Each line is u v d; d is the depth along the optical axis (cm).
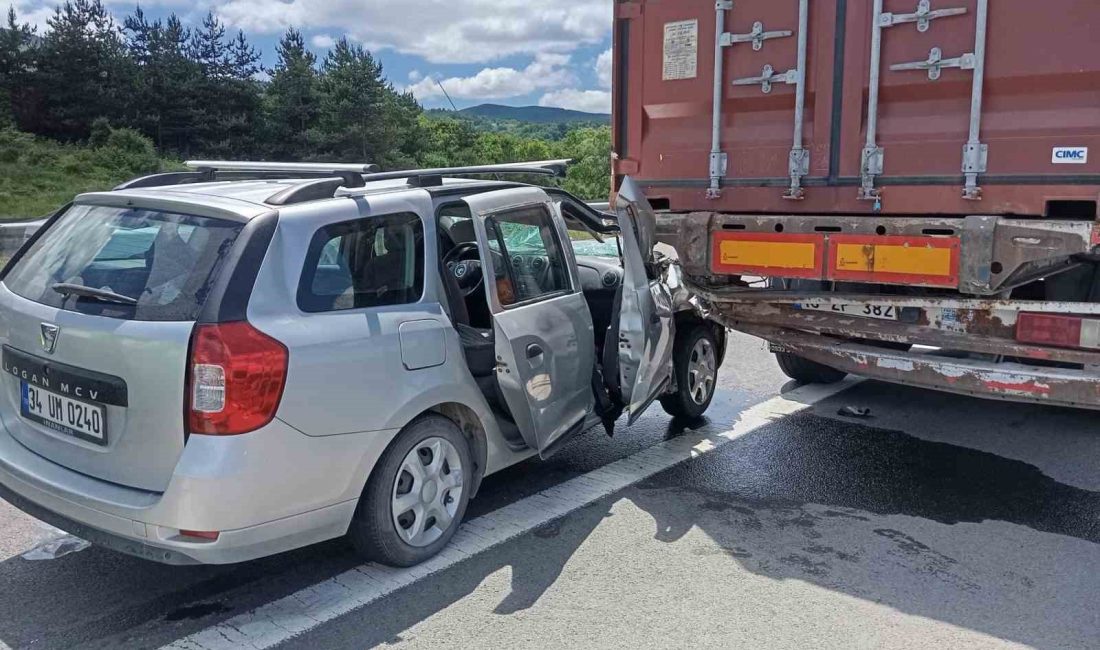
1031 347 456
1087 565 403
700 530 441
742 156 514
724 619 354
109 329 335
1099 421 629
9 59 5203
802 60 482
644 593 375
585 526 445
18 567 395
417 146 7025
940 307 484
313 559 405
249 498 322
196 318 323
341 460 349
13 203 4078
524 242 466
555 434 458
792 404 678
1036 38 412
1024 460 548
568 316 477
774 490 496
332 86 5931
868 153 465
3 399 391
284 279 342
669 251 623
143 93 5481
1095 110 405
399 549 385
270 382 324
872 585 383
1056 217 438
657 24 541
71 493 338
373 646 332
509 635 341
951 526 448
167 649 329
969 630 346
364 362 358
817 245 486
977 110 429
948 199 447
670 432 605
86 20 5394
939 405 673
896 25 451
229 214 350
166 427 322
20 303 379
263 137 5816
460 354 408
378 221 388
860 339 550
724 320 580
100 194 398
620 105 564
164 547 321
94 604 363
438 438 398
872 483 508
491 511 464
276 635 339
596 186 8200
